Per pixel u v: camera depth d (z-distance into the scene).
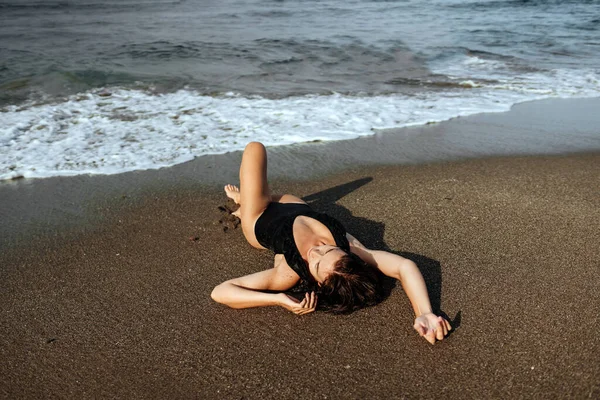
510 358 2.57
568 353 2.57
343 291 2.89
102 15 17.69
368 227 3.94
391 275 3.11
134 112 6.80
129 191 4.69
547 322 2.80
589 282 3.13
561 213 4.04
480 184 4.64
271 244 3.37
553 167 5.04
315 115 6.75
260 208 3.60
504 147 5.64
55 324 2.97
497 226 3.87
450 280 3.21
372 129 6.28
